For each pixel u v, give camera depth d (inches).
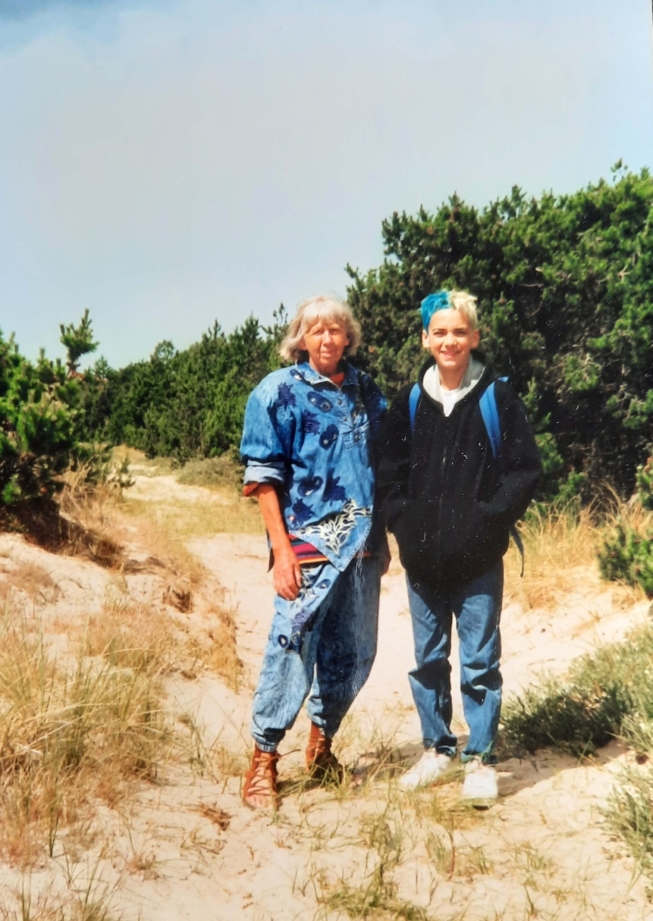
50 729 111.8
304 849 105.0
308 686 119.3
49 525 231.1
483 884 96.8
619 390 280.5
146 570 231.1
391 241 317.7
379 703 165.8
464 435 117.5
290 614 117.9
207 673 172.1
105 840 95.9
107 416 636.7
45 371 259.9
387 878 97.4
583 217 294.5
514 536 121.7
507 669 180.9
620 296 281.3
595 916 90.5
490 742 120.7
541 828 110.2
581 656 167.0
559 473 274.5
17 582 181.5
